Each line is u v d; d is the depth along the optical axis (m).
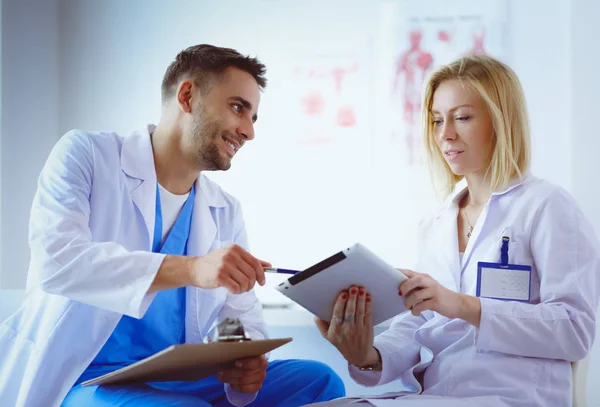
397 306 1.72
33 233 1.85
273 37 3.24
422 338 1.90
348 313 1.68
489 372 1.72
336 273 1.63
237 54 2.05
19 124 3.09
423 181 3.14
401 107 3.16
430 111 2.03
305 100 3.22
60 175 1.91
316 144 3.21
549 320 1.69
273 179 3.22
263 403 2.04
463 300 1.71
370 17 3.20
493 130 1.89
